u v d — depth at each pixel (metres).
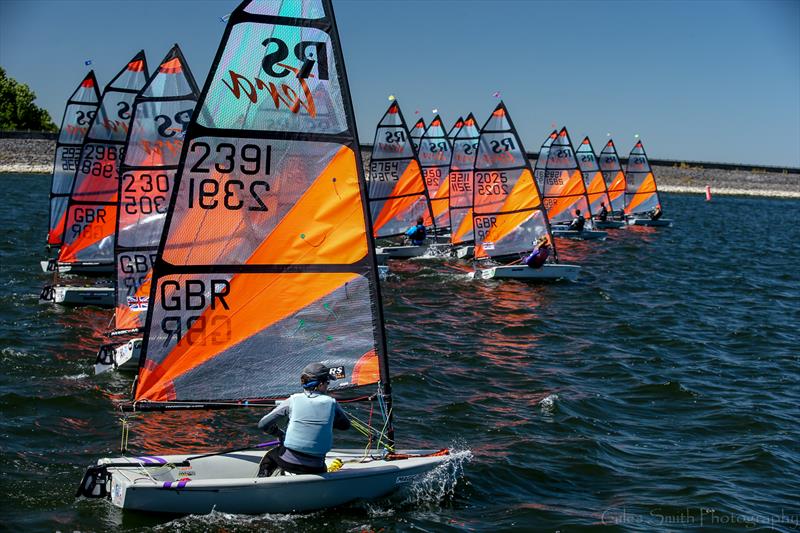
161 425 12.39
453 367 16.73
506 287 26.92
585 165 52.69
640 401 14.95
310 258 10.14
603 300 25.36
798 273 35.12
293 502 9.10
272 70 9.92
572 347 18.98
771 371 17.36
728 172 133.62
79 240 21.30
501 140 28.39
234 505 8.92
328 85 10.09
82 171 21.02
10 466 10.38
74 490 9.67
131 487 8.73
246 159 9.91
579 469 11.37
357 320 10.24
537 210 28.98
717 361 18.14
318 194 10.12
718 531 9.44
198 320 9.89
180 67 16.70
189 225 9.80
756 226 62.72
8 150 92.88
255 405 10.02
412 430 12.75
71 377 14.66
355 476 9.35
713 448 12.45
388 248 32.81
